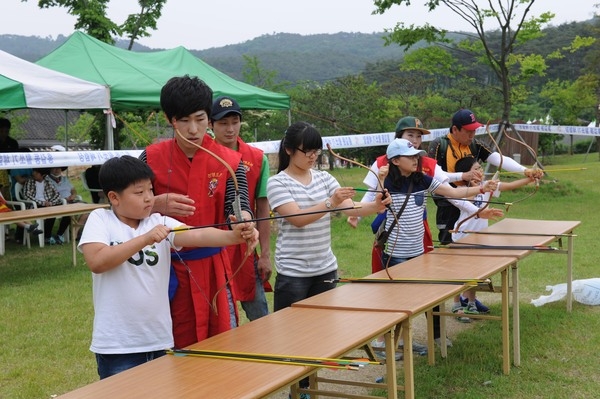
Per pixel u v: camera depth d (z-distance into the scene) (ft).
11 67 30.04
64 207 28.50
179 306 10.37
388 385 10.46
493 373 15.28
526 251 15.83
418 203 15.78
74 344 17.42
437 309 16.74
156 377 7.79
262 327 9.88
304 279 13.02
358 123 78.18
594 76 104.83
